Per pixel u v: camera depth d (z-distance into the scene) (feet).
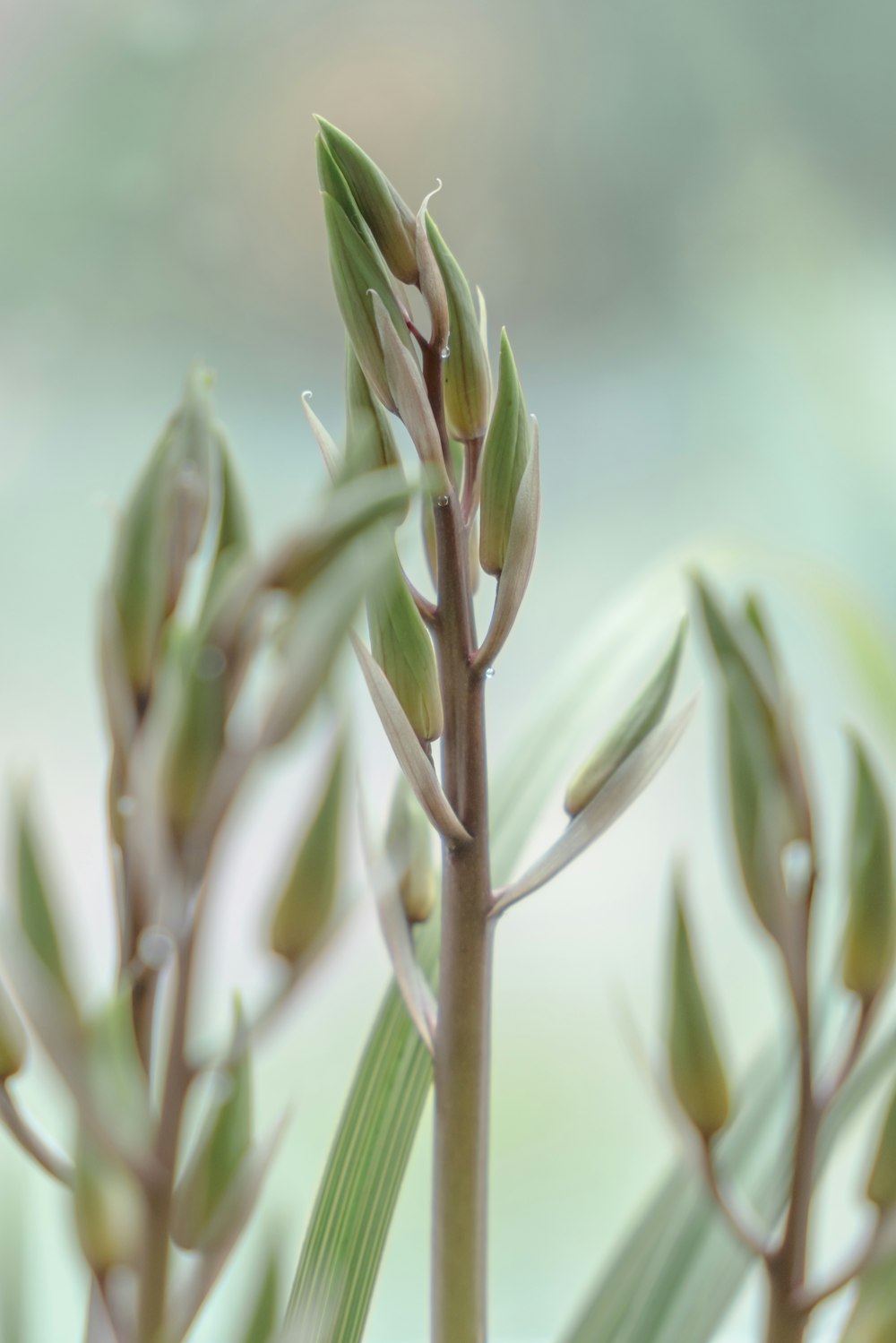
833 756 3.07
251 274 3.73
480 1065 1.47
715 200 3.82
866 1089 1.64
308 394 1.46
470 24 3.61
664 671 1.47
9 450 3.72
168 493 1.34
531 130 3.69
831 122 3.78
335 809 1.34
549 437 3.92
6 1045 1.34
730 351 3.91
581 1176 3.19
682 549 1.89
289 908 1.34
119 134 3.63
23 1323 1.31
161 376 3.79
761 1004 3.26
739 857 1.51
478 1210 1.47
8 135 3.62
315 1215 1.54
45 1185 2.13
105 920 2.90
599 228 3.79
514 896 1.46
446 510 1.44
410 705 1.44
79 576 3.71
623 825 3.66
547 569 3.88
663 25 3.68
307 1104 2.98
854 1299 1.49
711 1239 1.66
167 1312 1.30
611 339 3.90
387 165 3.64
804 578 1.97
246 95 3.63
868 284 3.85
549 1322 2.96
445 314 1.43
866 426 3.86
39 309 3.72
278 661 1.27
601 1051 3.39
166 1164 1.30
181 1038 1.30
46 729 3.59
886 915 1.49
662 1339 1.63
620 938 3.54
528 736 1.76
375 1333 2.88
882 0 3.68
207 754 1.26
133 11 3.57
